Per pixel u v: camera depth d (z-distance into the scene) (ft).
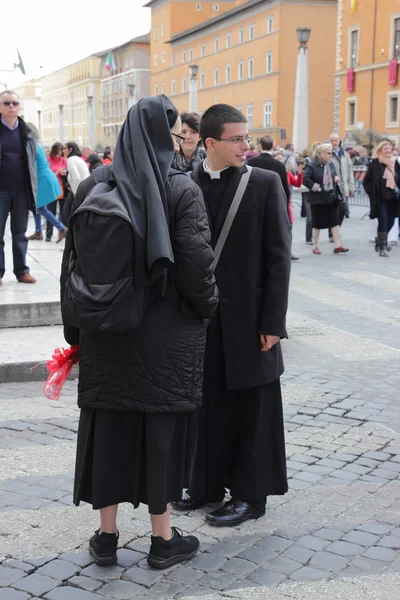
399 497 14.21
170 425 11.01
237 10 222.07
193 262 10.55
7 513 13.42
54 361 12.13
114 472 11.15
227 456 13.38
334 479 14.99
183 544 11.84
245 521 13.16
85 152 56.95
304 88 111.24
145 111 10.61
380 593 10.95
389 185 44.47
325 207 45.50
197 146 19.19
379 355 24.57
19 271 27.91
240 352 12.61
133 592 11.00
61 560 11.87
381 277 38.52
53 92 530.27
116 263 10.19
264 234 12.64
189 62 270.05
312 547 12.32
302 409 19.21
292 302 32.86
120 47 361.30
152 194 10.29
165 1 293.84
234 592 10.97
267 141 34.24
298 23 201.67
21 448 16.38
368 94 179.52
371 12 176.65
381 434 17.48
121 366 10.71
